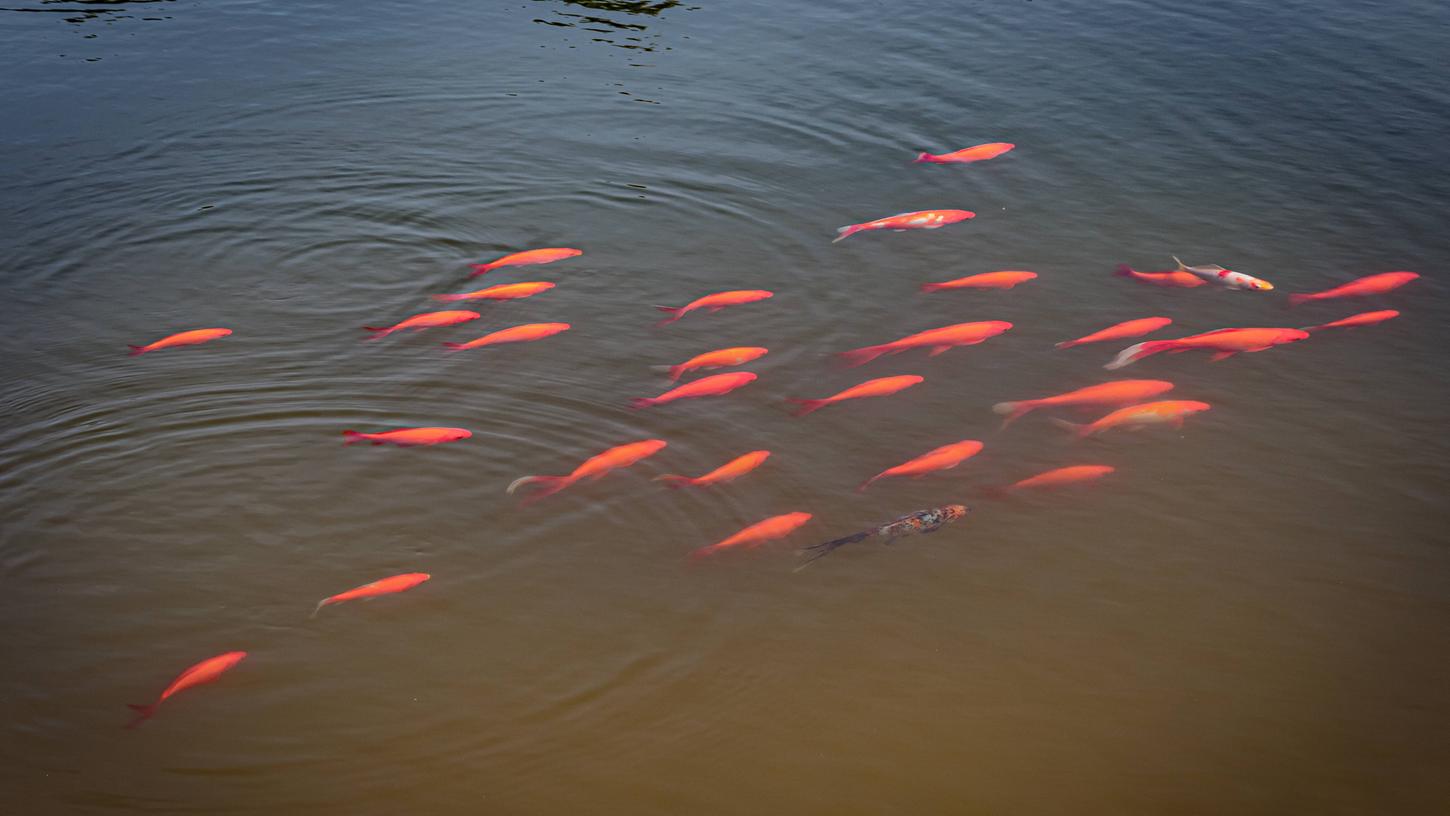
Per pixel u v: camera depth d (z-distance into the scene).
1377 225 8.95
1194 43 12.51
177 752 4.70
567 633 5.34
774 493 6.18
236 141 10.21
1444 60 11.90
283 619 5.41
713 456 6.50
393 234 8.95
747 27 13.12
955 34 12.89
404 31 12.82
